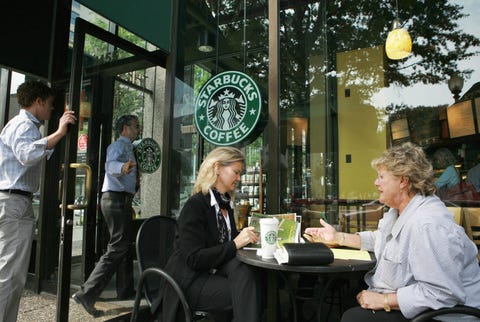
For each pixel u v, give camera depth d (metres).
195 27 3.19
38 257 3.43
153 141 3.19
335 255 1.56
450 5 4.39
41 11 3.23
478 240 2.48
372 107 4.51
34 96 2.29
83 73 2.64
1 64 2.93
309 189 3.25
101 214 2.83
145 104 3.12
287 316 2.20
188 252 1.64
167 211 2.97
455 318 1.21
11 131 2.17
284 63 2.79
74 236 2.64
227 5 3.14
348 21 4.49
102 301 2.69
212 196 1.84
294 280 2.16
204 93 3.00
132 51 2.93
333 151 4.48
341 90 4.64
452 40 4.52
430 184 1.39
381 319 1.31
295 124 3.01
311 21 3.61
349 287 2.04
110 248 2.80
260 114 2.72
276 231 1.49
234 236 1.93
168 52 3.11
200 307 1.64
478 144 4.21
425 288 1.20
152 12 2.92
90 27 2.55
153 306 1.73
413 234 1.27
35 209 3.75
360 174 4.34
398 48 3.36
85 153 2.66
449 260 1.18
